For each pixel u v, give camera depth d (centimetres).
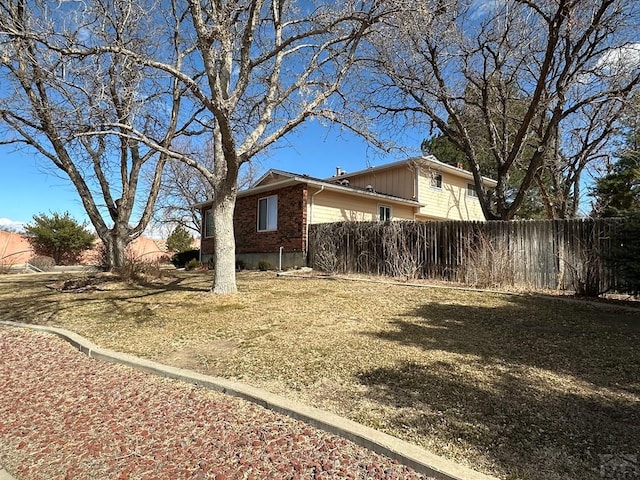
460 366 389
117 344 500
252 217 1617
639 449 238
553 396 318
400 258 1127
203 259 1925
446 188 1983
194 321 605
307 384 351
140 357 445
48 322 646
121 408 324
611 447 241
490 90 1371
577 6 1017
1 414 320
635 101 1093
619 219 787
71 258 2586
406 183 1864
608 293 793
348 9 770
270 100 870
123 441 271
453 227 1051
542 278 903
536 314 638
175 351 464
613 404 303
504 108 1359
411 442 249
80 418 308
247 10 800
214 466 236
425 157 1683
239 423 291
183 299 789
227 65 859
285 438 267
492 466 223
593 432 260
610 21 1045
